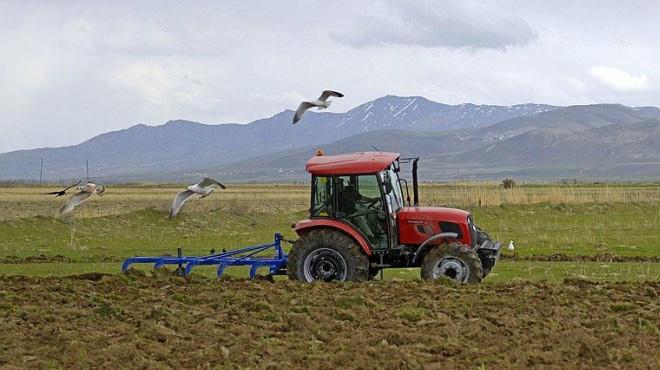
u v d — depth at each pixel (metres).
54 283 21.91
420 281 20.97
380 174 21.16
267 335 15.73
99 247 34.81
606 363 13.52
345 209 21.31
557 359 13.58
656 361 13.55
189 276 22.47
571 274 24.86
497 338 15.24
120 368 13.47
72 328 16.53
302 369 13.34
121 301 19.25
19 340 15.61
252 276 22.64
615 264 27.70
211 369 13.45
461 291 19.69
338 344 14.73
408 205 22.95
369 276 22.06
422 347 14.46
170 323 16.70
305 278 21.28
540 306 18.09
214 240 37.59
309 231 21.61
